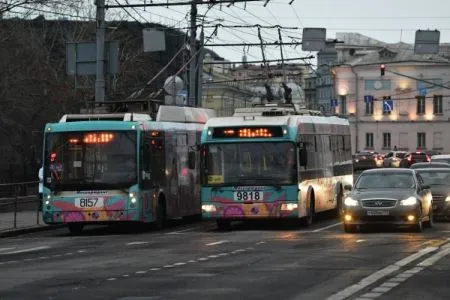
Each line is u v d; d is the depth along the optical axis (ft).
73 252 124.36
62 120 167.53
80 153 163.94
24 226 181.68
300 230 164.35
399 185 158.61
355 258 108.17
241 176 164.66
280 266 100.27
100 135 163.84
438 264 101.09
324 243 131.54
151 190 168.14
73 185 163.12
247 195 164.14
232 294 78.23
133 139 163.32
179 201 186.19
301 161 165.99
